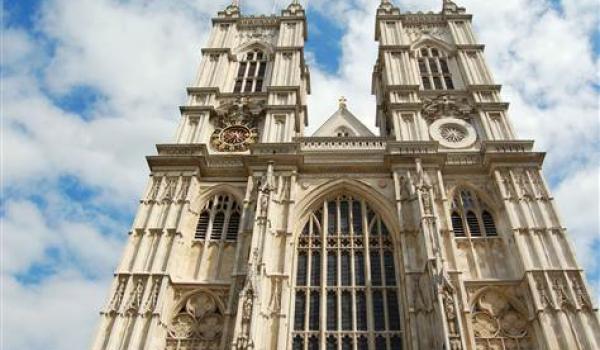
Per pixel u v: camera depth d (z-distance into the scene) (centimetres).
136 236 3441
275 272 3184
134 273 3188
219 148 4225
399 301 3145
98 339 2864
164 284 3130
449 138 4206
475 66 4903
